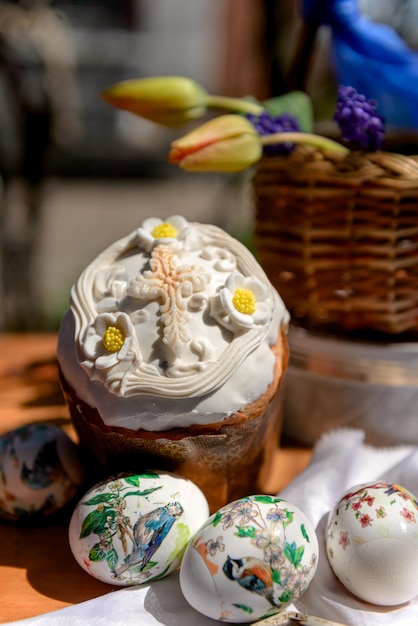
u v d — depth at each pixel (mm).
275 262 454
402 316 434
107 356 347
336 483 400
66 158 2068
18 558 376
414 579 330
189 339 350
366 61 464
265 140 418
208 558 317
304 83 491
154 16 1833
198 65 1896
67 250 1432
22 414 513
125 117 2049
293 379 464
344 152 410
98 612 327
